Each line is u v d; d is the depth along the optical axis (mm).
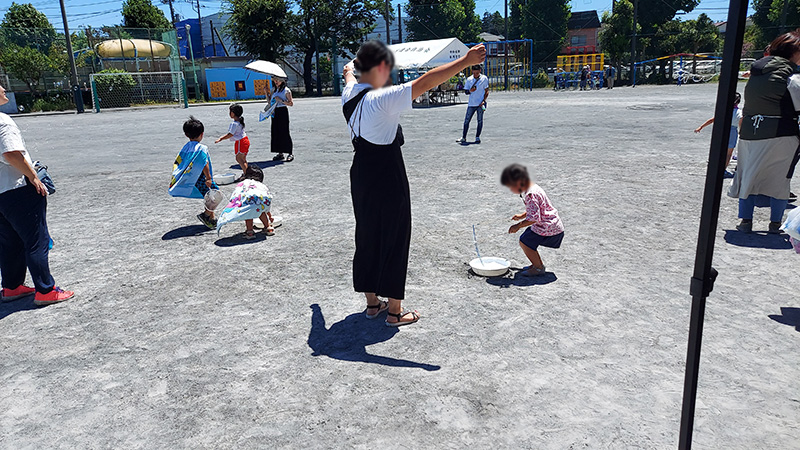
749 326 3545
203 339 3639
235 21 45750
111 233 6320
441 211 6711
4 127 3834
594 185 7836
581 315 3775
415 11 59875
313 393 2943
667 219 6082
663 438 2467
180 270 5000
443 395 2875
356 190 3498
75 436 2662
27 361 3445
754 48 45031
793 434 2480
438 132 15203
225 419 2740
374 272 3652
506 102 26922
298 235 5941
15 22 50844
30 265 4246
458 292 4266
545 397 2822
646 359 3168
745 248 5078
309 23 46188
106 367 3326
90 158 12641
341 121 19891
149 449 2535
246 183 5785
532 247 4418
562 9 58188
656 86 41531
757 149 5242
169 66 38312
